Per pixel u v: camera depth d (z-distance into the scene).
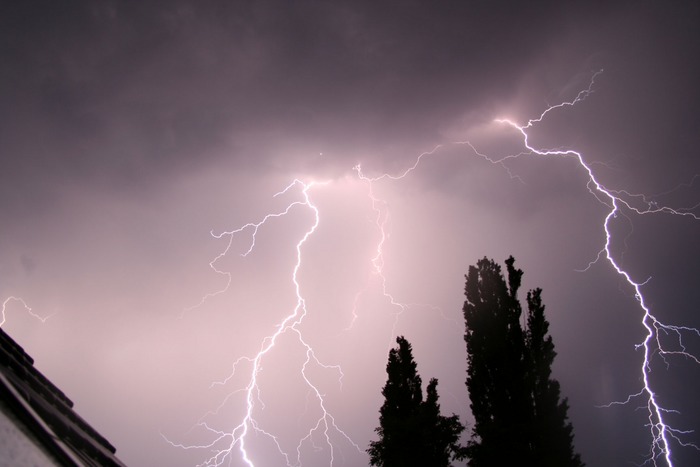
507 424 13.02
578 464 12.94
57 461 1.28
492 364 14.10
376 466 13.08
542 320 14.45
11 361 2.13
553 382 13.64
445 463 13.02
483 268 15.51
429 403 13.91
